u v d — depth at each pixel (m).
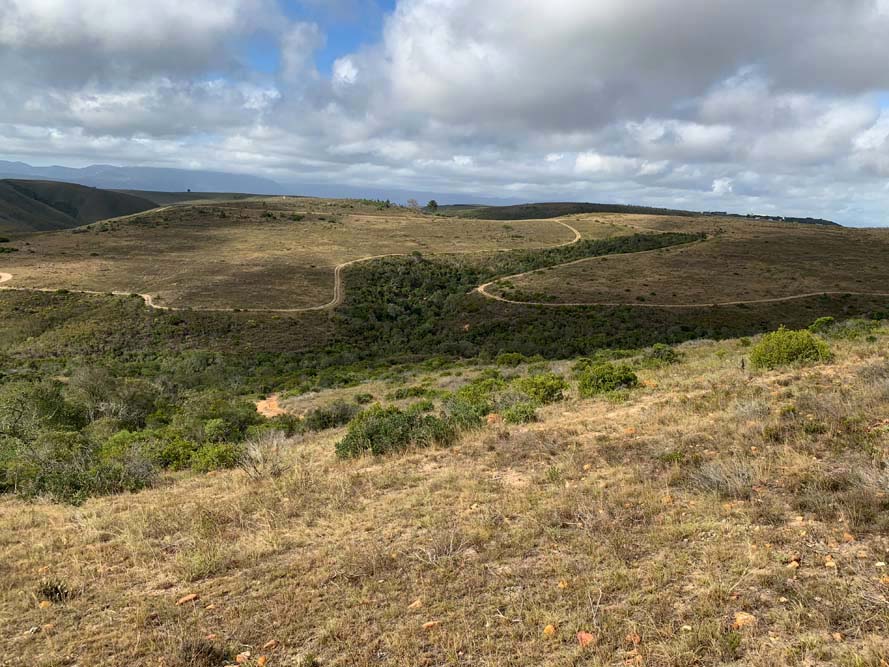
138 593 4.72
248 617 4.10
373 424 9.66
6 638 4.17
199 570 4.95
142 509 7.43
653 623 3.34
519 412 10.01
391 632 3.69
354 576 4.54
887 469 4.70
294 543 5.40
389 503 6.20
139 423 27.05
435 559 4.63
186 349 56.41
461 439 8.85
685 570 3.94
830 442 5.93
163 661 3.61
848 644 2.93
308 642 3.73
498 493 6.07
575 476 6.25
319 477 7.79
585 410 10.23
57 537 6.53
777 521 4.40
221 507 6.87
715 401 8.81
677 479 5.61
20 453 13.74
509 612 3.72
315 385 40.62
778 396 8.44
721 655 3.00
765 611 3.35
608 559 4.24
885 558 3.69
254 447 10.45
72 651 3.88
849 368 10.05
